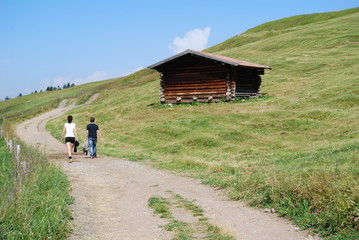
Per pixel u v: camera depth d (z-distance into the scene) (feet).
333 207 21.34
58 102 242.17
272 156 51.19
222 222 22.65
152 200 28.68
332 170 28.40
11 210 20.21
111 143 78.69
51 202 23.76
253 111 91.40
